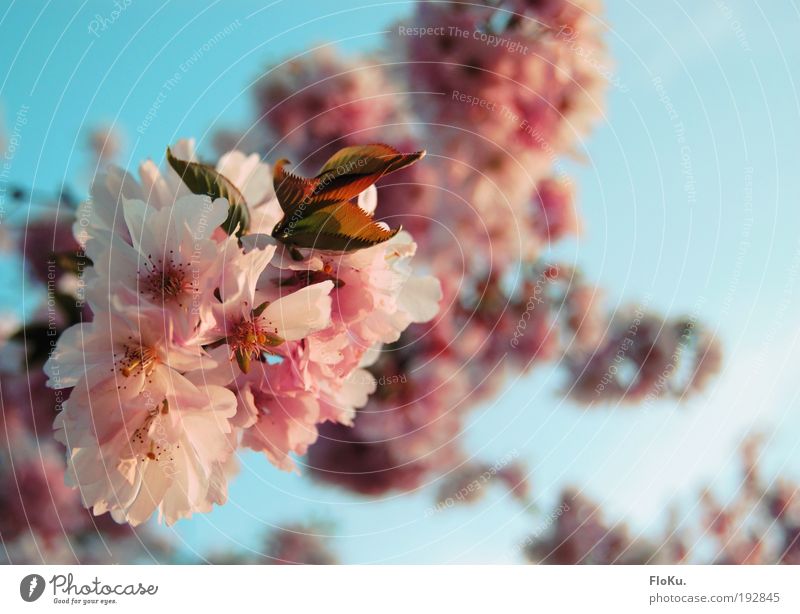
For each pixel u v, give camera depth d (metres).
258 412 0.29
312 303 0.28
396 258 0.31
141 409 0.28
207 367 0.28
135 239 0.28
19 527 0.36
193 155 0.31
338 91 0.39
